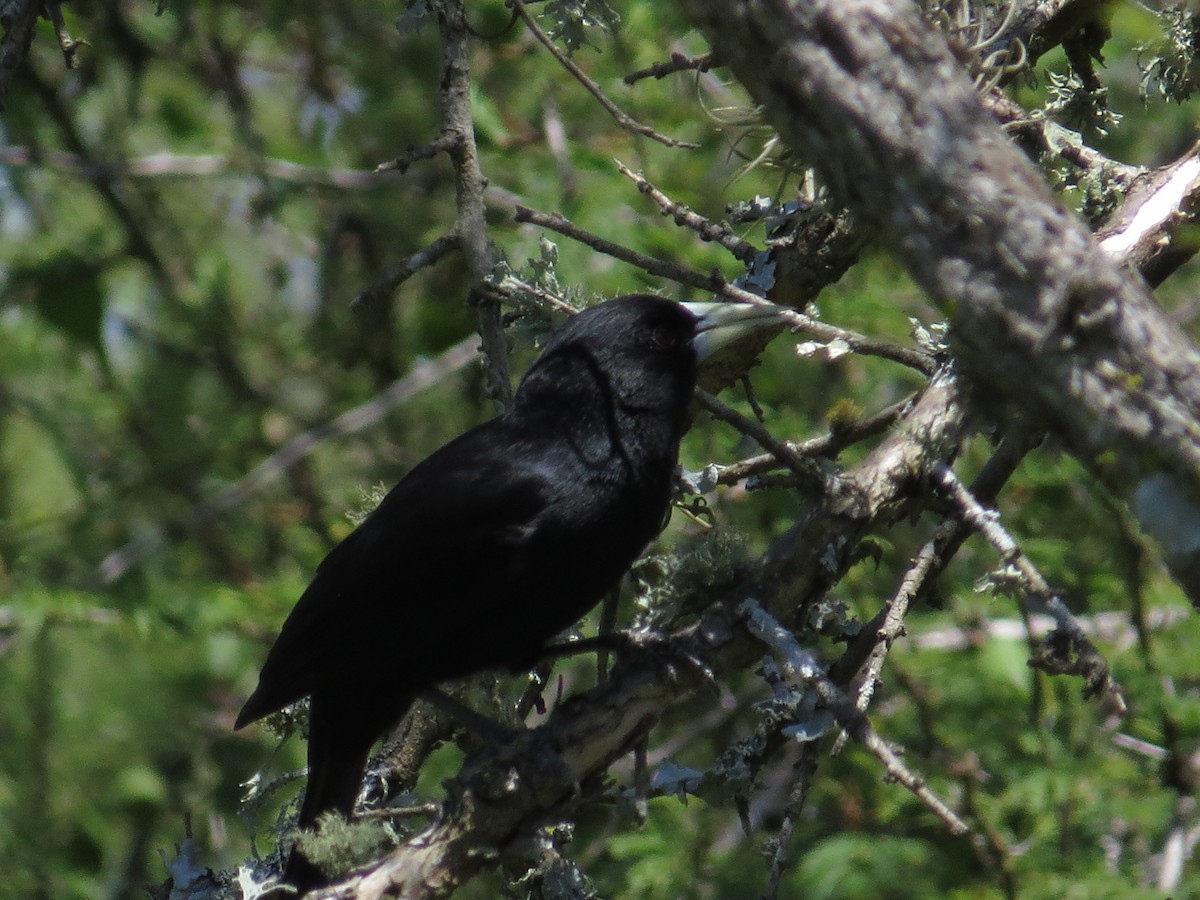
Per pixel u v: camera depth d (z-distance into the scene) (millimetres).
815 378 13031
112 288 15492
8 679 14023
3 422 15117
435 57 15031
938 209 4340
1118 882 10180
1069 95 8672
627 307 8203
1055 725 11148
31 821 13570
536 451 8070
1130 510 4383
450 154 8891
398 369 15578
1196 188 7352
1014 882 10367
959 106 4371
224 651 14336
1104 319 4266
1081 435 4332
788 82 4457
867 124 4363
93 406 15328
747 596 6750
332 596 8156
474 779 6469
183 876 7773
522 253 12820
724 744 12281
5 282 14680
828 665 7035
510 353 8938
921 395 7199
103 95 15594
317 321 15680
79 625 13000
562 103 14359
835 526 6691
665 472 8172
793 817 6770
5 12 7941
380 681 8172
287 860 7664
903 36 4375
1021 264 4301
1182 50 8398
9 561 13891
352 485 14445
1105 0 8438
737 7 4465
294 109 16203
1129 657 11055
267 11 14883
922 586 7246
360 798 8523
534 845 6512
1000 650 11203
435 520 7926
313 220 16547
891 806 10883
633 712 6672
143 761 14047
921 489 6773
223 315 15359
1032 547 11352
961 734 10984
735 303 8352
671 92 13102
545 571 7961
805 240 8555
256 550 14688
